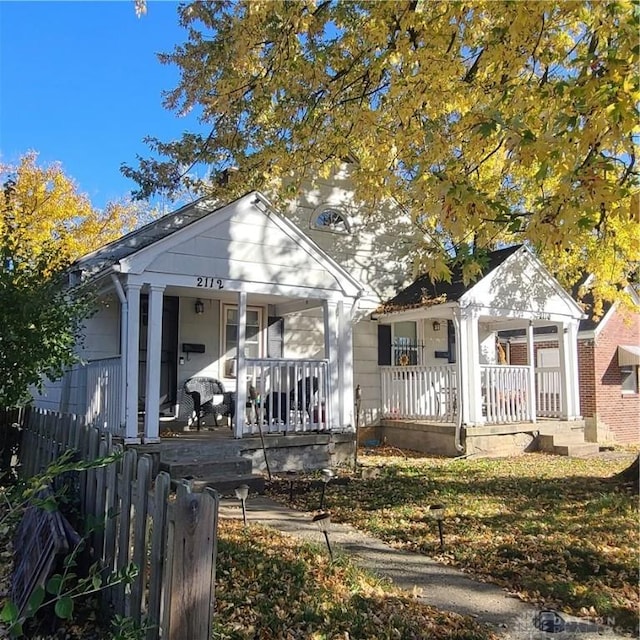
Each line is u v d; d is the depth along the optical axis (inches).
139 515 126.2
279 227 391.5
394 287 562.3
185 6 446.0
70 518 162.1
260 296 433.4
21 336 248.8
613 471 375.9
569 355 546.3
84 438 185.6
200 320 450.9
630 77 167.9
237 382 366.3
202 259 361.1
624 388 632.4
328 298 410.3
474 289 471.2
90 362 383.9
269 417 378.3
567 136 174.7
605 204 171.9
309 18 312.7
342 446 399.2
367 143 362.9
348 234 540.1
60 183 860.6
